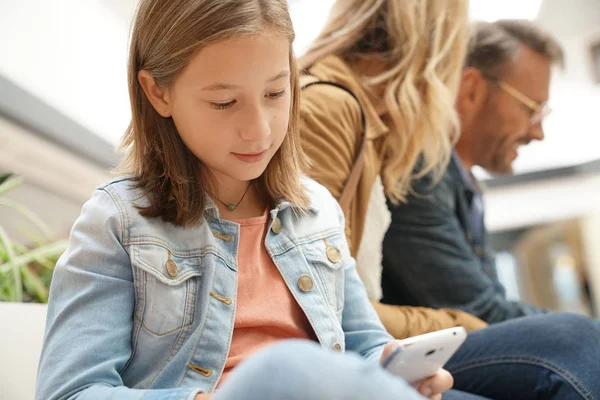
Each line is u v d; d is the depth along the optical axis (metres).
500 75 1.81
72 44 3.72
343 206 1.23
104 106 4.04
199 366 0.80
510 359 1.08
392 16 1.45
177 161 0.88
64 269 0.81
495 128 1.85
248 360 0.47
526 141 1.89
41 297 1.66
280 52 0.83
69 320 0.78
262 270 0.91
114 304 0.80
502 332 1.13
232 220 0.93
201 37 0.81
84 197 3.80
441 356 0.78
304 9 3.29
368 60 1.46
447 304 1.46
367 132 1.30
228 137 0.83
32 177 3.35
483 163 1.90
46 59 3.49
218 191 0.94
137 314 0.81
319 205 1.03
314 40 1.51
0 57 3.13
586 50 4.46
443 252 1.46
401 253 1.44
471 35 1.79
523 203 4.81
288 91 0.87
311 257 0.95
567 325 1.07
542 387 1.03
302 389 0.42
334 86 1.32
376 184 1.35
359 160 1.27
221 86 0.81
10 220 3.11
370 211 1.33
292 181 0.99
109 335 0.77
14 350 0.97
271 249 0.92
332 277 0.96
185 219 0.86
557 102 4.61
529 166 4.77
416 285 1.46
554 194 4.76
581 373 0.99
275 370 0.44
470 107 1.84
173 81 0.85
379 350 0.95
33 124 3.25
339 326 0.92
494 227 4.89
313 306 0.91
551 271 4.79
